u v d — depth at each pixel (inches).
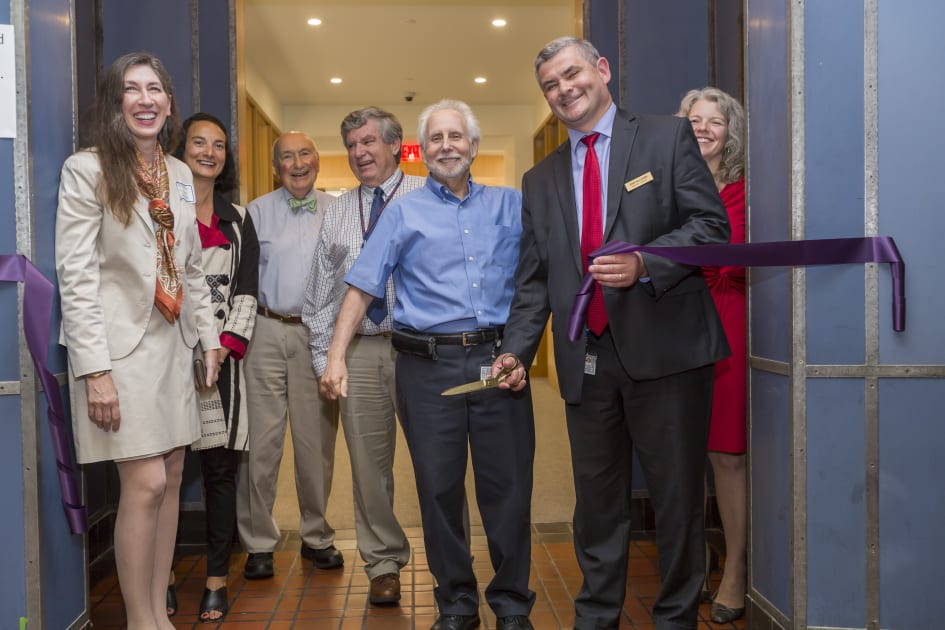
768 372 97.7
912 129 87.7
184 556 146.3
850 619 90.4
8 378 85.8
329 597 124.3
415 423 103.3
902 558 89.4
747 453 104.2
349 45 329.7
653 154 93.4
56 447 88.9
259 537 133.0
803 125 89.7
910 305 88.2
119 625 115.9
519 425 103.0
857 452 89.6
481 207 104.4
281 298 132.2
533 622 112.9
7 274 84.4
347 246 120.6
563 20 299.9
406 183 122.6
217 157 120.9
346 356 121.0
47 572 89.2
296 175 134.0
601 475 99.7
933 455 88.7
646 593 122.6
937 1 87.1
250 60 351.6
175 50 159.3
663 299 92.9
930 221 87.9
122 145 88.5
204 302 104.4
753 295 102.1
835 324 89.4
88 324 86.7
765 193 98.0
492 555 104.6
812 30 89.4
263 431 131.7
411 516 171.6
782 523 94.4
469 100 442.9
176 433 94.6
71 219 87.2
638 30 160.9
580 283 96.1
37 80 88.2
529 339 100.3
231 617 116.6
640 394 94.7
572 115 94.7
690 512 95.1
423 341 101.7
